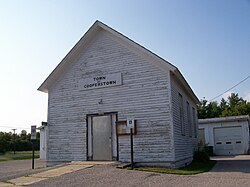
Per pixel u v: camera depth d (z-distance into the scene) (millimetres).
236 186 9367
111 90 16578
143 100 15680
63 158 17328
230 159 23125
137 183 10266
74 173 12664
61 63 17734
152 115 15367
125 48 16516
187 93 21016
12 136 71125
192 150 21094
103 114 16625
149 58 15773
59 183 10781
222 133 32031
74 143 17172
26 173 13859
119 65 16562
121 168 13898
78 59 17781
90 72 17297
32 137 18000
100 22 16969
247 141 30984
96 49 17344
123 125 15945
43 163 25109
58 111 17891
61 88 18031
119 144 15930
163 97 15258
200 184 9891
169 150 14797
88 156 16688
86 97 17219
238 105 54531
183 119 18562
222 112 55344
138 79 15953
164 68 15398
